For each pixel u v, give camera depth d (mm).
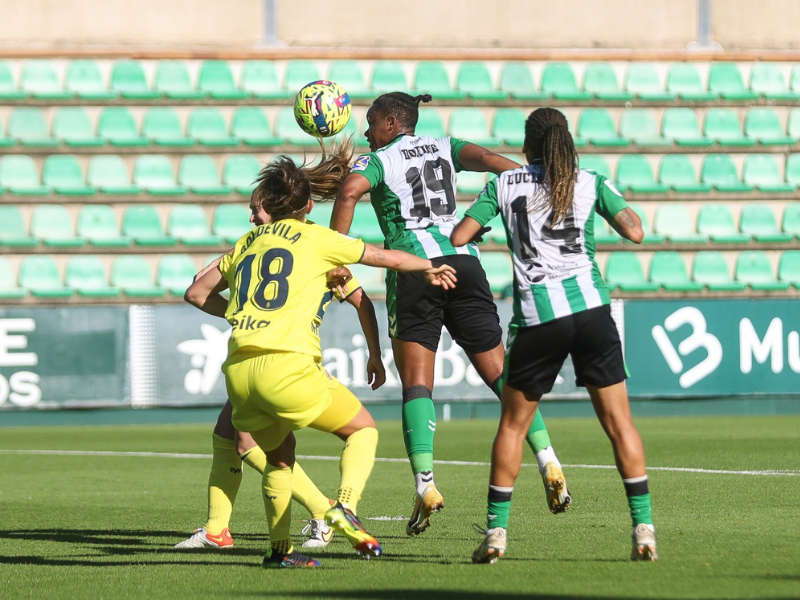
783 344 49625
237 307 14609
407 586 13125
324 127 20281
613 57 62781
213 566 15500
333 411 15031
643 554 14539
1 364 45906
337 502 14250
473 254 18891
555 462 16859
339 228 18156
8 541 18703
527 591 12484
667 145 59500
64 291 51594
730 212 58594
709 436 39094
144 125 59062
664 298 51500
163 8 61688
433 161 19062
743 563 14344
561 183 14547
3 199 55250
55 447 38469
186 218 56062
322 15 62406
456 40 62781
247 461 17859
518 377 14750
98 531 19984
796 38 64938
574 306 14383
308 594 12789
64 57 60531
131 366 46781
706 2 64438
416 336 18516
